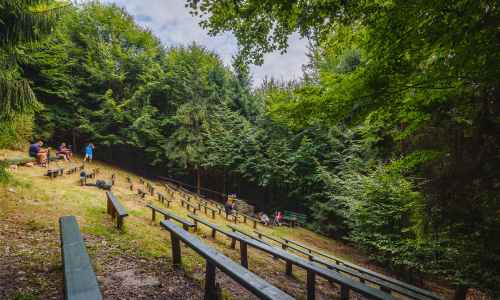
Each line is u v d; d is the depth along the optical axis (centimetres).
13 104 777
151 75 2434
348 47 447
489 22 277
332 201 1488
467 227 496
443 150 479
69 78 2277
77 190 1070
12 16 735
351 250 1307
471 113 429
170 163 2353
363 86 375
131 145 2433
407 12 292
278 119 489
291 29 380
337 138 1638
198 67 2564
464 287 686
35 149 1509
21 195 764
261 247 511
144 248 519
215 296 343
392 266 995
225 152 2188
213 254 324
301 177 1744
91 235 538
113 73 2305
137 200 1196
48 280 347
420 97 412
